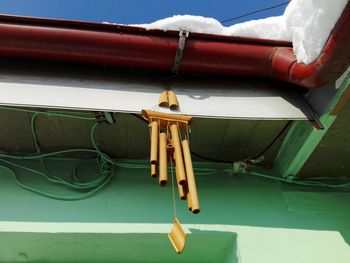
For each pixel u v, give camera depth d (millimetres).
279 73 1562
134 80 1632
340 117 1524
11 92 1470
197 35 1581
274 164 1979
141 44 1557
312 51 1339
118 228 1583
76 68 1638
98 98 1503
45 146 1864
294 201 1844
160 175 1192
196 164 1951
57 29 1538
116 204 1718
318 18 1291
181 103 1513
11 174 1815
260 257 1584
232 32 1637
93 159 1912
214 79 1681
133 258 1655
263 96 1610
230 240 1638
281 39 1615
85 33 1541
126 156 1917
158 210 1702
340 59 1262
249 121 1731
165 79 1660
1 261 1622
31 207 1661
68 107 1437
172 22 1569
